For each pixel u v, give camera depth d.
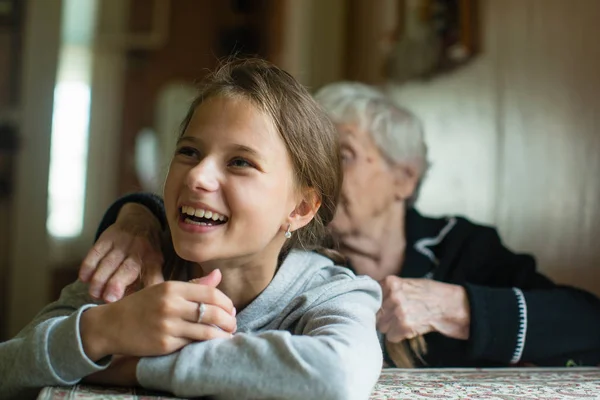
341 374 0.70
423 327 1.29
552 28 1.99
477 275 1.53
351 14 3.38
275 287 0.93
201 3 4.79
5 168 3.08
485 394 0.89
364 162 1.55
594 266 1.78
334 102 1.62
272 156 0.85
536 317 1.32
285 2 3.63
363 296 0.92
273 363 0.70
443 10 2.57
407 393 0.87
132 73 4.78
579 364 1.37
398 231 1.59
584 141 1.84
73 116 4.71
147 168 4.62
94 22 4.73
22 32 3.12
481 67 2.34
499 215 2.21
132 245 0.98
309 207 0.95
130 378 0.77
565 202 1.91
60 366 0.73
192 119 0.88
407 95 2.86
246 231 0.83
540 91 2.04
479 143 2.33
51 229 4.54
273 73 0.95
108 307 0.76
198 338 0.74
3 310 3.05
